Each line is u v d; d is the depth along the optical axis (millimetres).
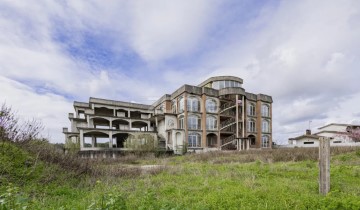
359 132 40812
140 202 5312
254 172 9719
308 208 4996
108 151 25344
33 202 5129
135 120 37562
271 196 5695
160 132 39125
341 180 7773
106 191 6691
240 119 39188
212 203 5324
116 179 8938
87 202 5363
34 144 9078
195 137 35250
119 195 4844
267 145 42406
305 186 6922
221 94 37906
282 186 6824
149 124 38719
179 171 10688
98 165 11406
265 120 42969
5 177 6574
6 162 7012
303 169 10344
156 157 24969
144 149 26109
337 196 5738
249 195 5777
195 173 10125
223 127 37406
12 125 8430
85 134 32562
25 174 6988
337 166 11188
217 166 12789
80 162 10016
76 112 37469
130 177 9711
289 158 15992
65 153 10734
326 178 6016
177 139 33781
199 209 4914
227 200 5398
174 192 6676
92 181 8219
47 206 5254
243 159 16875
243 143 38031
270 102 43719
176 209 4602
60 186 7215
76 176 8703
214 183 7621
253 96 41906
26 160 7750
